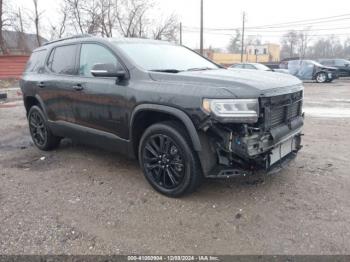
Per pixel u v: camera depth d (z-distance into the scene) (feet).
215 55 191.11
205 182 14.11
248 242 10.11
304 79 75.72
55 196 13.35
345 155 17.69
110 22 100.78
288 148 13.52
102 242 10.25
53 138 18.97
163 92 12.28
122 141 14.28
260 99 11.18
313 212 11.69
